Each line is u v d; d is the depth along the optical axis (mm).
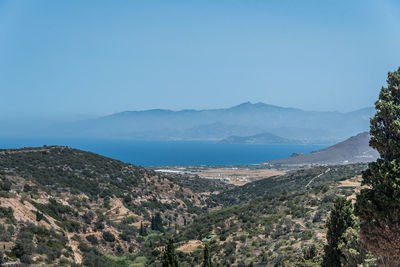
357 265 27719
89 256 55219
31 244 45000
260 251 56375
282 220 69688
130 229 81188
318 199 77250
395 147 22719
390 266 22891
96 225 71625
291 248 52031
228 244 62781
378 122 24656
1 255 39844
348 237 29219
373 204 22516
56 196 78438
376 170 23031
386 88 24844
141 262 61219
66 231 61156
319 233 55781
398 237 22047
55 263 44312
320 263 35500
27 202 59625
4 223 47969
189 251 66125
